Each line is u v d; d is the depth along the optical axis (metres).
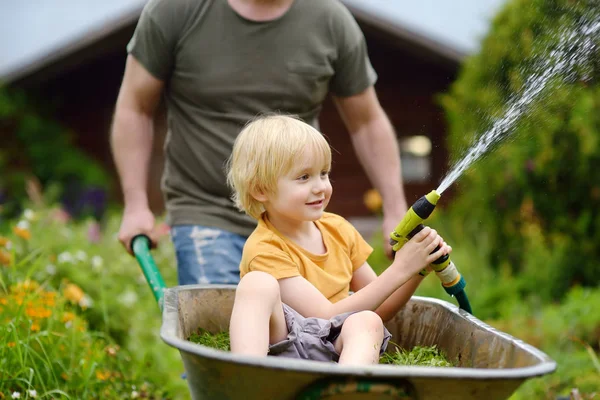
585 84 6.28
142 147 3.56
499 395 1.89
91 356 3.66
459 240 7.76
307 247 2.66
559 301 6.55
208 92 3.42
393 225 3.69
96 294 4.78
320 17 3.49
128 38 13.11
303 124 2.64
